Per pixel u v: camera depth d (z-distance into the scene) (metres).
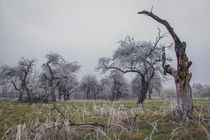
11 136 3.58
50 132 3.54
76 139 3.45
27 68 28.55
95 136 3.56
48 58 28.31
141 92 13.64
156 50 16.34
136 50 16.39
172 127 3.90
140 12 5.19
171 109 5.05
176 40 4.61
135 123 4.35
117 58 17.67
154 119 4.72
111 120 4.58
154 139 3.27
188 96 4.46
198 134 3.23
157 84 32.88
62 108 9.63
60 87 39.75
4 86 33.41
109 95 55.03
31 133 3.53
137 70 15.81
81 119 5.62
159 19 4.95
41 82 34.69
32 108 10.33
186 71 4.46
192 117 4.20
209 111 5.43
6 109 9.77
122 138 3.36
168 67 5.33
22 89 26.61
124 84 47.94
